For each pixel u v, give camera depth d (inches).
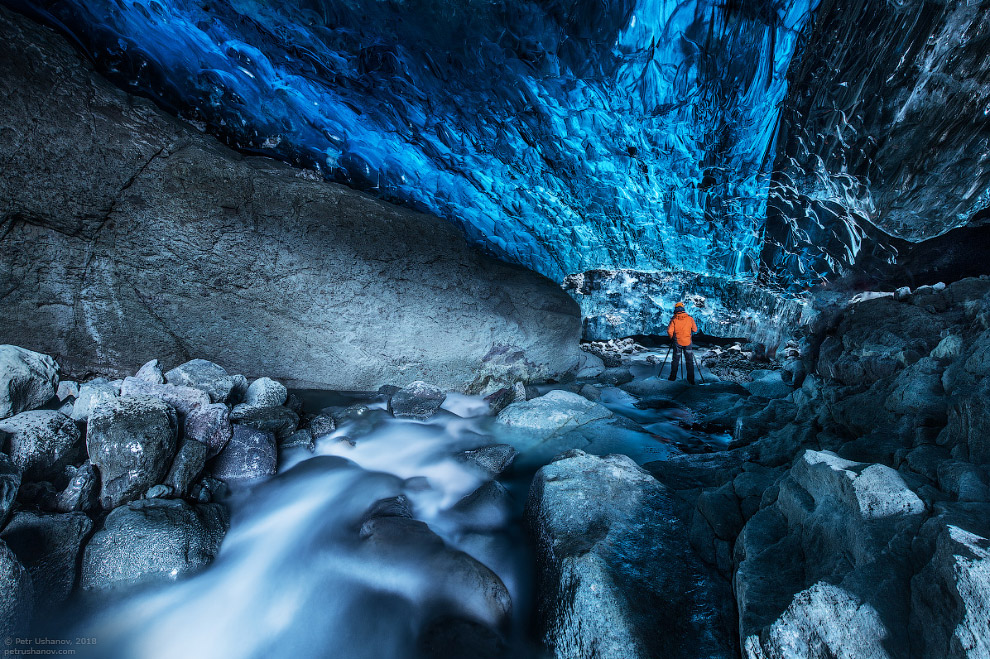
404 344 235.8
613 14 204.2
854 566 69.7
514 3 197.9
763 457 150.9
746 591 78.5
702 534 112.5
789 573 80.3
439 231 241.8
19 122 140.2
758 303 367.9
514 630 99.3
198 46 203.0
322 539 129.0
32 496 107.5
